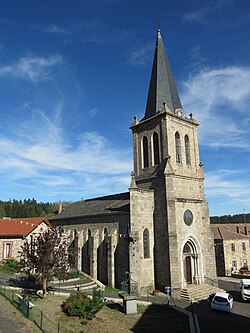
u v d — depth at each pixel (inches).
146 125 1470.2
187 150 1475.1
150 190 1339.8
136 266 1192.2
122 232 1326.3
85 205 1866.4
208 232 1416.1
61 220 1813.5
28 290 1056.8
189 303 1126.4
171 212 1262.3
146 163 1454.2
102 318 843.4
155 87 1487.5
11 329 635.5
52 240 1001.5
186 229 1343.5
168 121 1381.6
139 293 1187.3
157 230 1302.9
